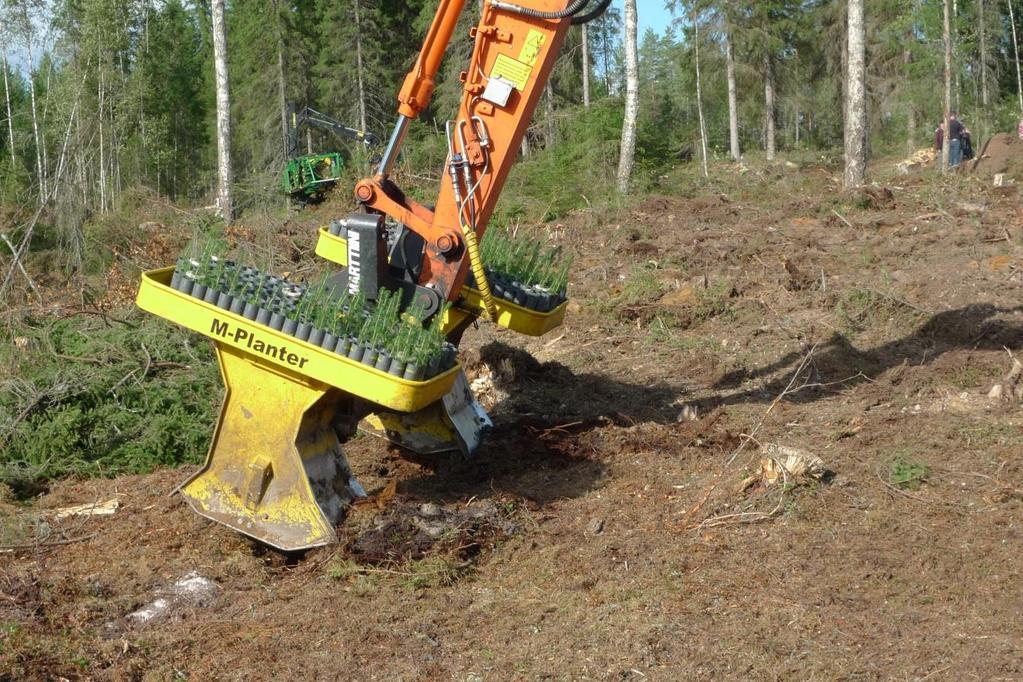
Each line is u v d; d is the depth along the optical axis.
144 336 8.80
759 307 10.52
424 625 4.73
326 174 20.81
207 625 4.82
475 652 4.48
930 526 5.63
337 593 5.09
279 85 39.09
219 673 4.36
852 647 4.41
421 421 7.00
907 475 6.23
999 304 10.11
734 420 7.50
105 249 13.23
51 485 7.05
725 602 4.84
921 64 27.59
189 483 5.71
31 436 7.33
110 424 7.57
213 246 5.80
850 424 7.30
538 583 5.12
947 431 7.01
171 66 37.78
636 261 13.30
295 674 4.34
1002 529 5.56
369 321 5.34
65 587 5.19
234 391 5.61
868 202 16.34
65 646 4.59
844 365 8.66
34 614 4.91
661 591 4.95
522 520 5.80
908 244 13.27
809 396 8.10
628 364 9.26
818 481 6.09
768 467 6.07
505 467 6.77
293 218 16.36
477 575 5.27
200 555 5.60
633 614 4.74
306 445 5.60
